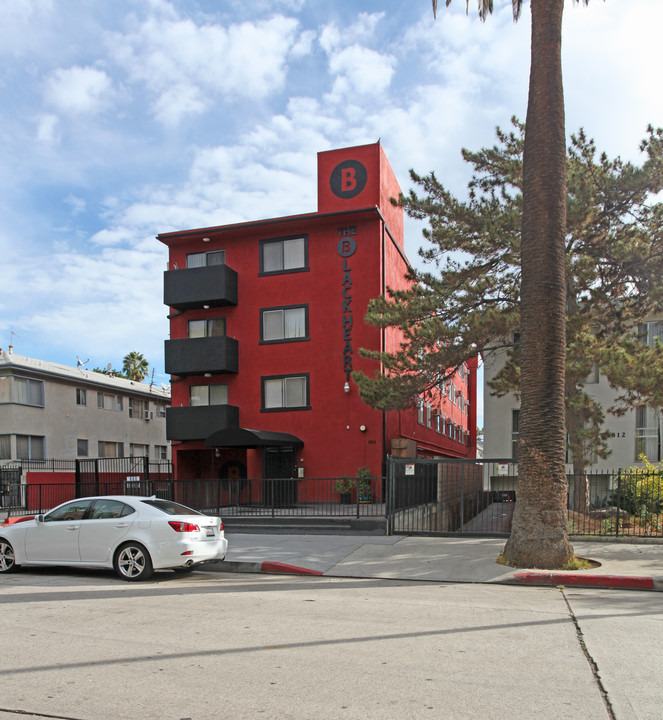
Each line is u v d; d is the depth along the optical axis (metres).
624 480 15.25
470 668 5.29
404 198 17.69
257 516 16.62
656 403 14.88
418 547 12.76
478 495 20.05
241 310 25.61
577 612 7.59
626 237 16.06
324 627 6.77
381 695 4.66
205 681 4.96
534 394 11.00
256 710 4.38
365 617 7.29
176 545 10.13
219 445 21.55
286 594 8.96
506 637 6.33
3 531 11.19
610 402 24.75
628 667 5.34
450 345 17.06
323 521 15.91
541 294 11.12
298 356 24.59
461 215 17.05
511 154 18.17
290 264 25.27
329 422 23.83
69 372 33.38
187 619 7.20
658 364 14.88
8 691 4.76
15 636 6.40
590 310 16.50
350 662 5.46
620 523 14.41
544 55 11.49
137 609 7.81
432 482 17.52
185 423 24.83
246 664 5.41
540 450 10.84
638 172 15.46
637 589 9.41
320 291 24.61
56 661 5.51
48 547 10.80
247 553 12.40
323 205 25.23
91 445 34.62
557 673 5.17
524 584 9.85
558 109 11.44
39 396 31.22
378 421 23.33
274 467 24.06
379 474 23.00
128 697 4.62
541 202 11.29
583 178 15.53
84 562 10.55
